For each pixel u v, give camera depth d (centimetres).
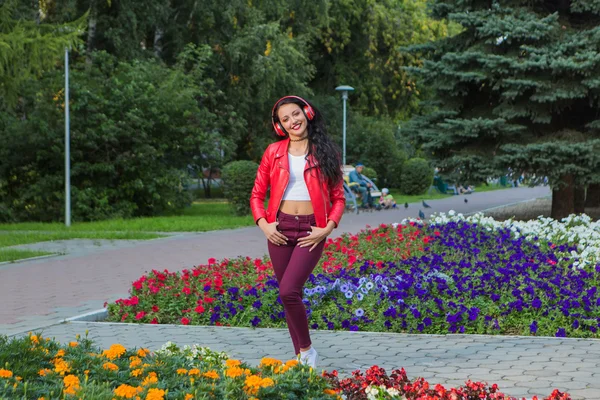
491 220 1359
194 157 2569
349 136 3662
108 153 2311
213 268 945
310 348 517
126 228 1931
